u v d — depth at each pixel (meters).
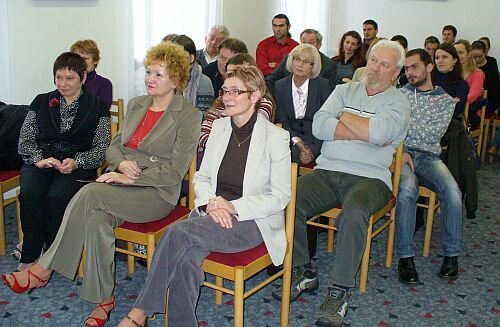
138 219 2.34
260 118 2.21
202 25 4.94
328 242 3.12
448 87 3.81
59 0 3.70
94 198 2.23
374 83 2.67
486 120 5.20
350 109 2.76
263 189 2.17
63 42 3.79
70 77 2.69
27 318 2.36
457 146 3.11
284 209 2.28
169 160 2.49
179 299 2.00
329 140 2.74
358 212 2.38
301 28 6.68
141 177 2.35
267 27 6.14
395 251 3.11
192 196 2.51
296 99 3.32
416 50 3.07
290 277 2.31
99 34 4.03
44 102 2.83
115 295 2.58
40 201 2.61
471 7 6.30
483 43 5.72
